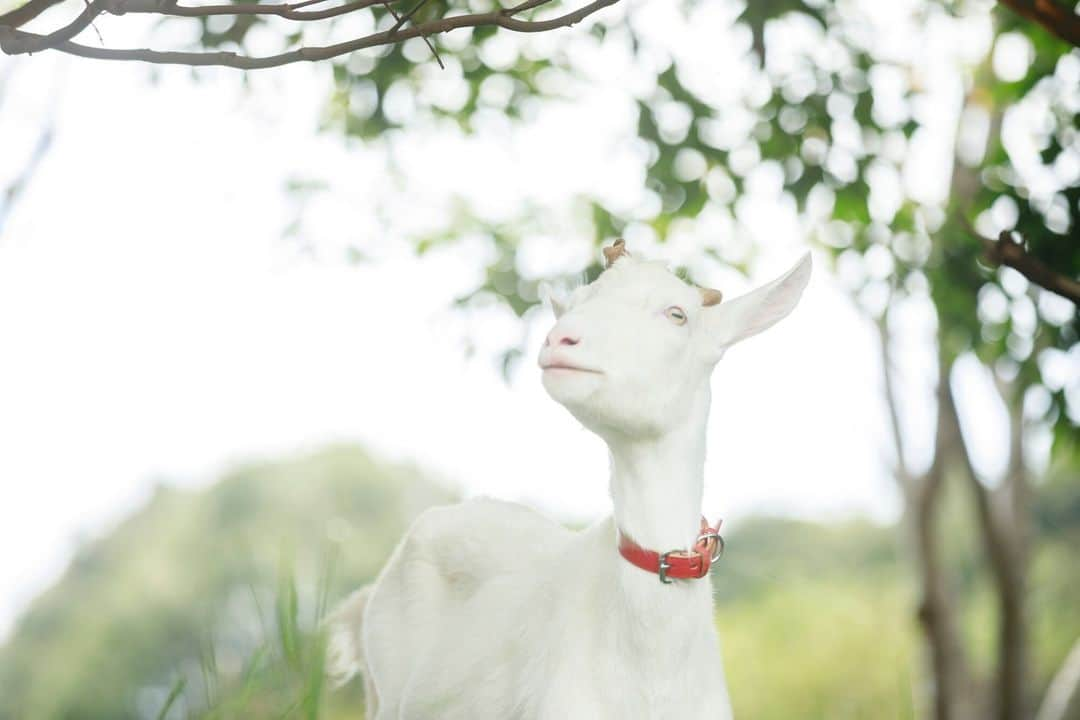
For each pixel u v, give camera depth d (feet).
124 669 100.22
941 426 30.63
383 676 15.37
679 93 24.07
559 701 11.98
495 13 11.51
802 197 24.07
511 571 14.17
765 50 22.77
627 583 11.90
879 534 84.74
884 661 38.86
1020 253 15.05
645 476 11.88
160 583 107.55
